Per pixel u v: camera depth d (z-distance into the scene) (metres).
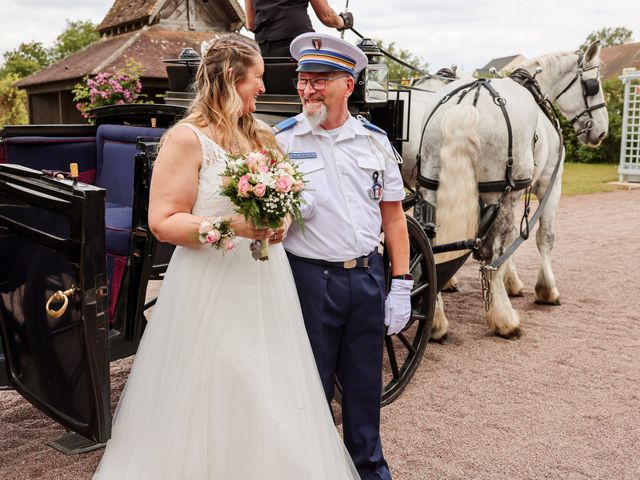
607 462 3.44
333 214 2.72
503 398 4.21
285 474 2.38
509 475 3.31
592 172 20.25
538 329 5.55
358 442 2.88
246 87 2.49
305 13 4.47
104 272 2.41
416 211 4.95
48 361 2.70
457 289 6.82
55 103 21.17
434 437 3.70
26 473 3.22
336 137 2.77
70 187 2.38
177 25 17.67
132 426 2.50
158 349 2.49
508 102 4.82
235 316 2.42
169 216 2.37
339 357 2.88
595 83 6.40
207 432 2.37
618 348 5.10
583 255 8.47
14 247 2.79
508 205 4.89
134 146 3.76
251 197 2.23
